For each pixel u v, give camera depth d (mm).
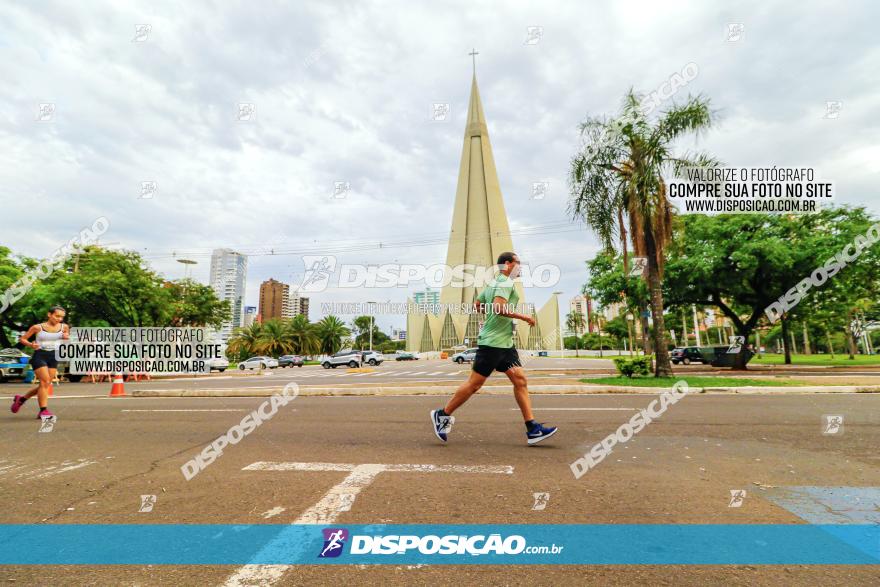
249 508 2842
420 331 103312
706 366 27875
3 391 13453
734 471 3561
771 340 74375
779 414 6398
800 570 2045
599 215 13711
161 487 3295
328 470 3668
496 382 12906
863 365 24188
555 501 2906
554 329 94938
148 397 10695
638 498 2957
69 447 4730
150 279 24125
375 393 10188
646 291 20922
